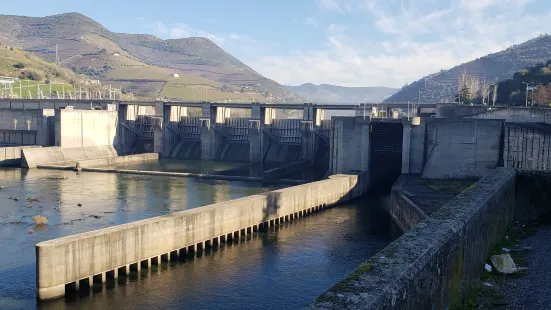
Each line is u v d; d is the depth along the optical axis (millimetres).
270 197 55344
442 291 16797
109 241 37625
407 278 13672
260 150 112938
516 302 19656
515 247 27625
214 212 47156
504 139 68250
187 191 77062
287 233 53500
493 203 25875
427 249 15656
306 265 43000
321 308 11461
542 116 77375
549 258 25109
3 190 74500
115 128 124625
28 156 99062
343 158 80812
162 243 41969
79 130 113000
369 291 12398
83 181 84562
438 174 72125
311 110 109000
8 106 143500
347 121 79938
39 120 114750
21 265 41188
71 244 35188
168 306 34219
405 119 73875
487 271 23359
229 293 36625
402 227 54469
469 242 20188
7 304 33781
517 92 134000
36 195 71125
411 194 58938
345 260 44438
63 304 34156
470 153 70750
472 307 19172
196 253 45375
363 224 58000
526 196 33750
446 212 20953
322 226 56750
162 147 122000
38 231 51656
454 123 71125
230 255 45438
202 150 118938
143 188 79062
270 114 117625
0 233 50719
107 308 33719
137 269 40000
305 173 96750
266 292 36938
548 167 62875
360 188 75312
